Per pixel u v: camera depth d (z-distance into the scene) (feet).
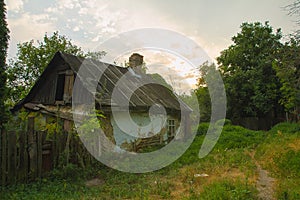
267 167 22.03
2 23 22.17
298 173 18.65
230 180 17.12
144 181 19.19
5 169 17.04
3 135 17.11
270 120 72.74
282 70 49.96
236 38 79.97
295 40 39.52
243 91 71.05
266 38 76.59
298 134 39.14
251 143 37.76
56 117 30.42
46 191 16.44
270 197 14.48
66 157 20.40
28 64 63.16
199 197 14.55
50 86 36.14
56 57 34.47
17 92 50.88
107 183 18.84
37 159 18.79
